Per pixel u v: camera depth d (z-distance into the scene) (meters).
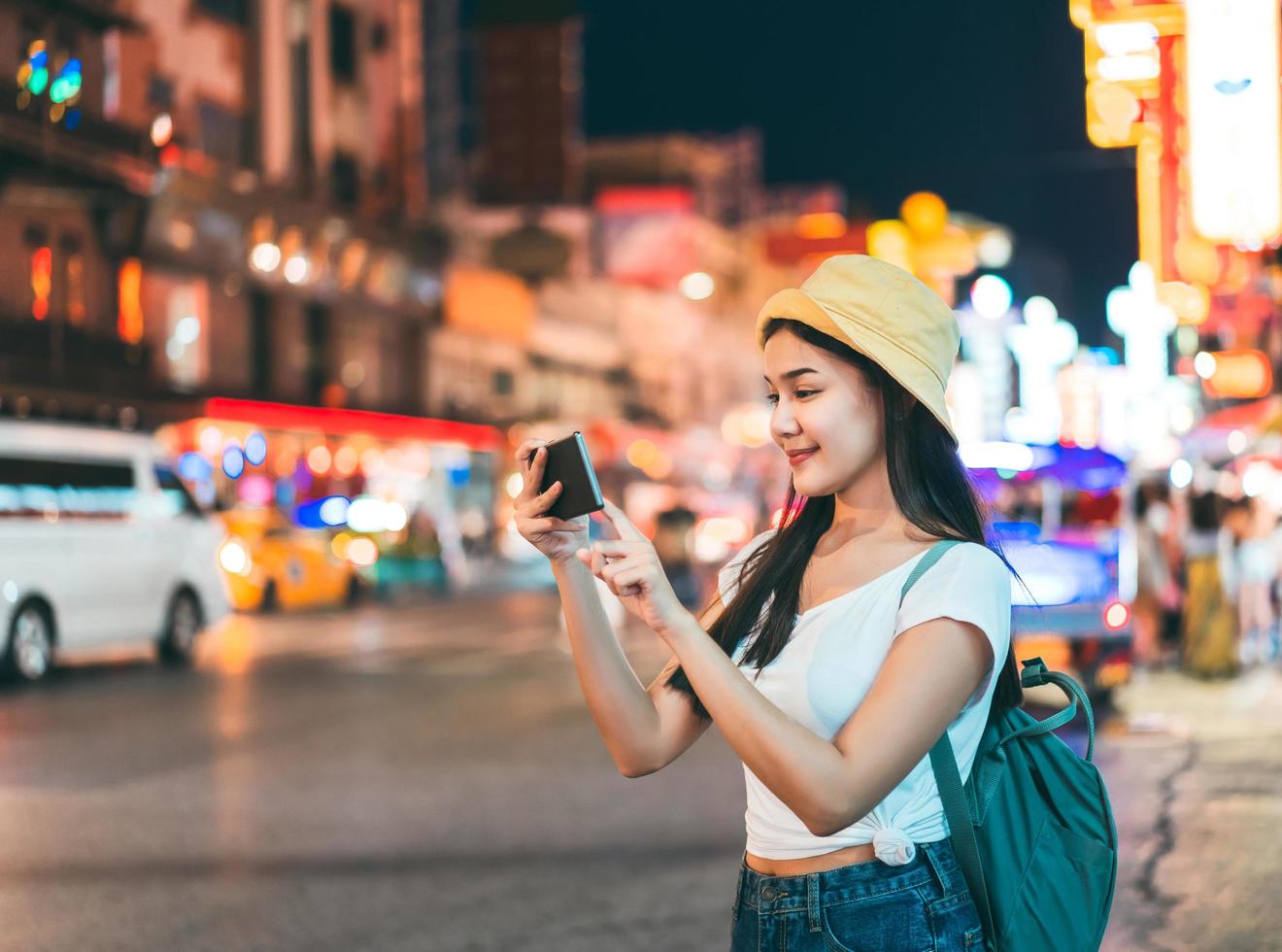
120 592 16.77
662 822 8.30
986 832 2.43
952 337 2.46
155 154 30.86
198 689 14.95
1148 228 14.62
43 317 29.31
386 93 44.66
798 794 2.19
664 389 68.69
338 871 7.22
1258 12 13.53
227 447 35.00
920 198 58.00
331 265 39.09
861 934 2.36
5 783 9.68
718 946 5.94
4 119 26.80
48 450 16.00
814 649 2.42
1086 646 12.21
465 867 7.31
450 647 19.48
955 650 2.30
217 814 8.64
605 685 2.56
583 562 2.58
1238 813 8.45
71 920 6.41
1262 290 18.59
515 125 56.91
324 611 26.98
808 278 2.50
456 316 46.50
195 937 6.13
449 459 44.81
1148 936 6.11
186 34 35.62
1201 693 14.23
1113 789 9.23
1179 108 14.00
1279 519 19.53
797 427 2.47
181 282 34.59
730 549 29.28
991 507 2.55
